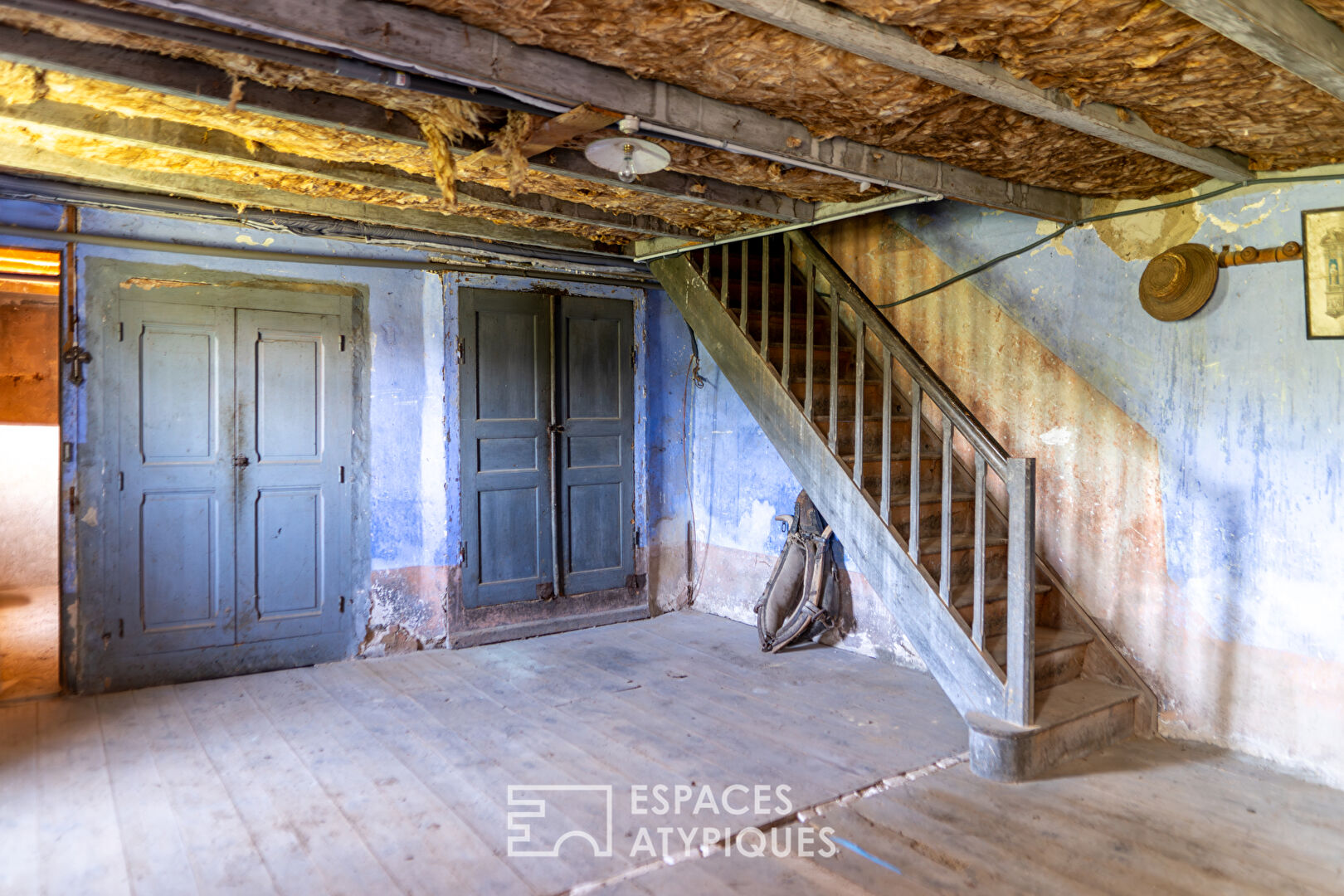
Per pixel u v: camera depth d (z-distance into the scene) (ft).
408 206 12.85
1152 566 11.68
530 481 17.34
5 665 14.60
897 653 15.25
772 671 14.80
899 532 12.31
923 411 15.02
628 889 7.74
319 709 12.66
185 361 13.84
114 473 13.28
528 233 14.79
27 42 6.54
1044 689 11.63
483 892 7.66
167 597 13.75
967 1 5.75
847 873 8.04
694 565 20.13
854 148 9.28
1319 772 10.10
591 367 18.21
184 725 11.93
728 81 7.58
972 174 10.56
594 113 7.47
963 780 10.18
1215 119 8.29
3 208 12.30
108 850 8.37
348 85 7.61
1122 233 11.83
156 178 11.24
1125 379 11.89
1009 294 13.37
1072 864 8.20
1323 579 10.02
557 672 14.71
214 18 5.59
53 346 22.53
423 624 16.11
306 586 14.98
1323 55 6.19
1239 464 10.73
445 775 10.27
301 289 14.80
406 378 15.87
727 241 14.23
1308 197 9.99
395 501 15.79
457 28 6.40
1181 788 9.92
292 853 8.34
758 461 18.38
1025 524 10.21
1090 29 6.19
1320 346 9.96
